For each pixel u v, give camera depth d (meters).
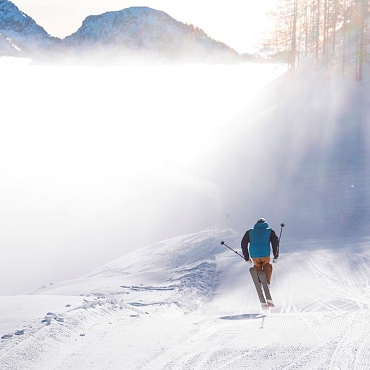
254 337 6.67
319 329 6.93
